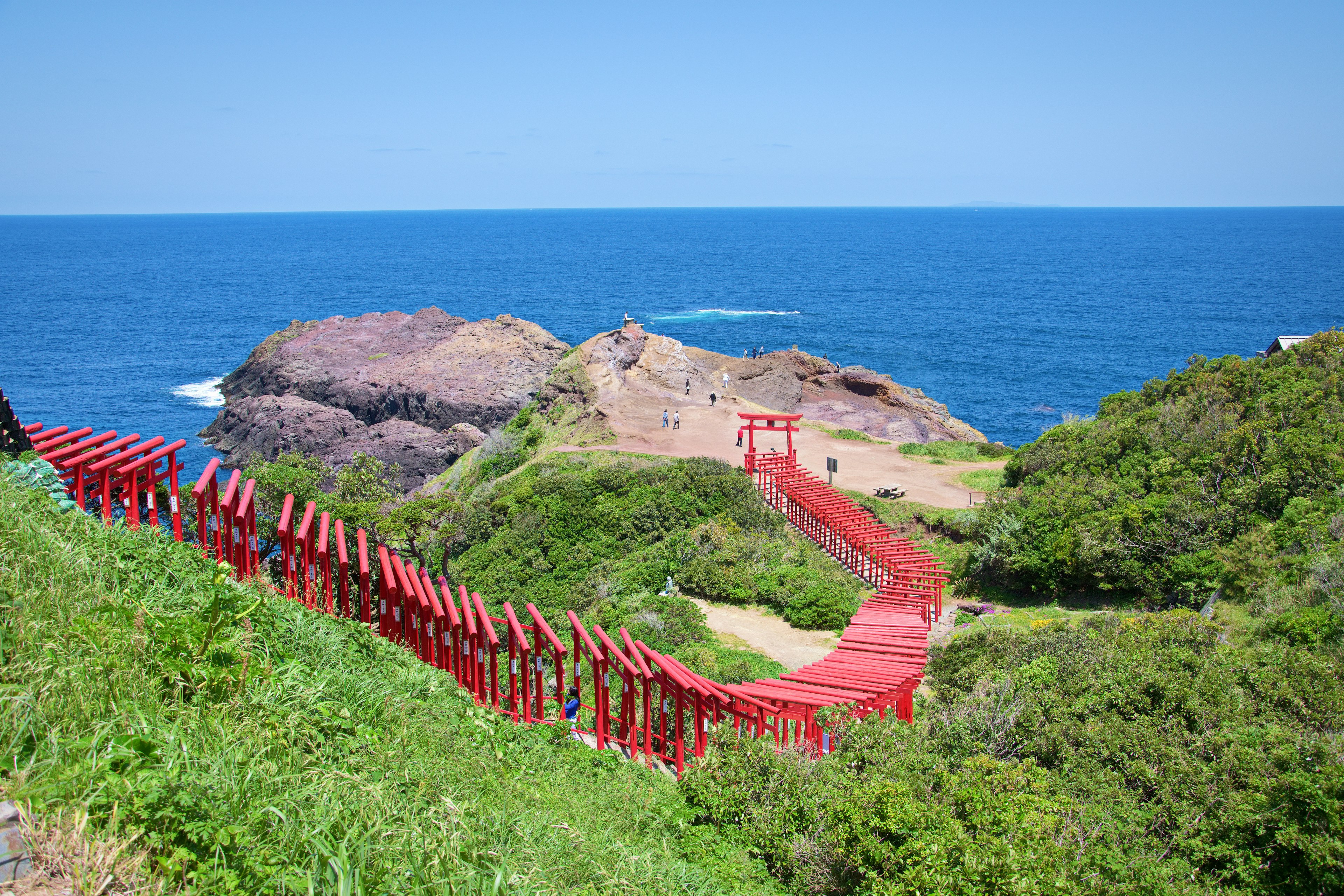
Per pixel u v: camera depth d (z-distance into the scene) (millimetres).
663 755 16016
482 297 189500
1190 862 10953
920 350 122625
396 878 6914
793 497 36250
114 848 5891
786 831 11547
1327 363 34969
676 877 9672
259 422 75750
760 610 28891
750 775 12805
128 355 118812
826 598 27688
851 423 61656
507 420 75875
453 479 52062
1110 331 135125
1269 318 143750
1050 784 12414
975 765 12336
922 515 35875
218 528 14977
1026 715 14445
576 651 17031
